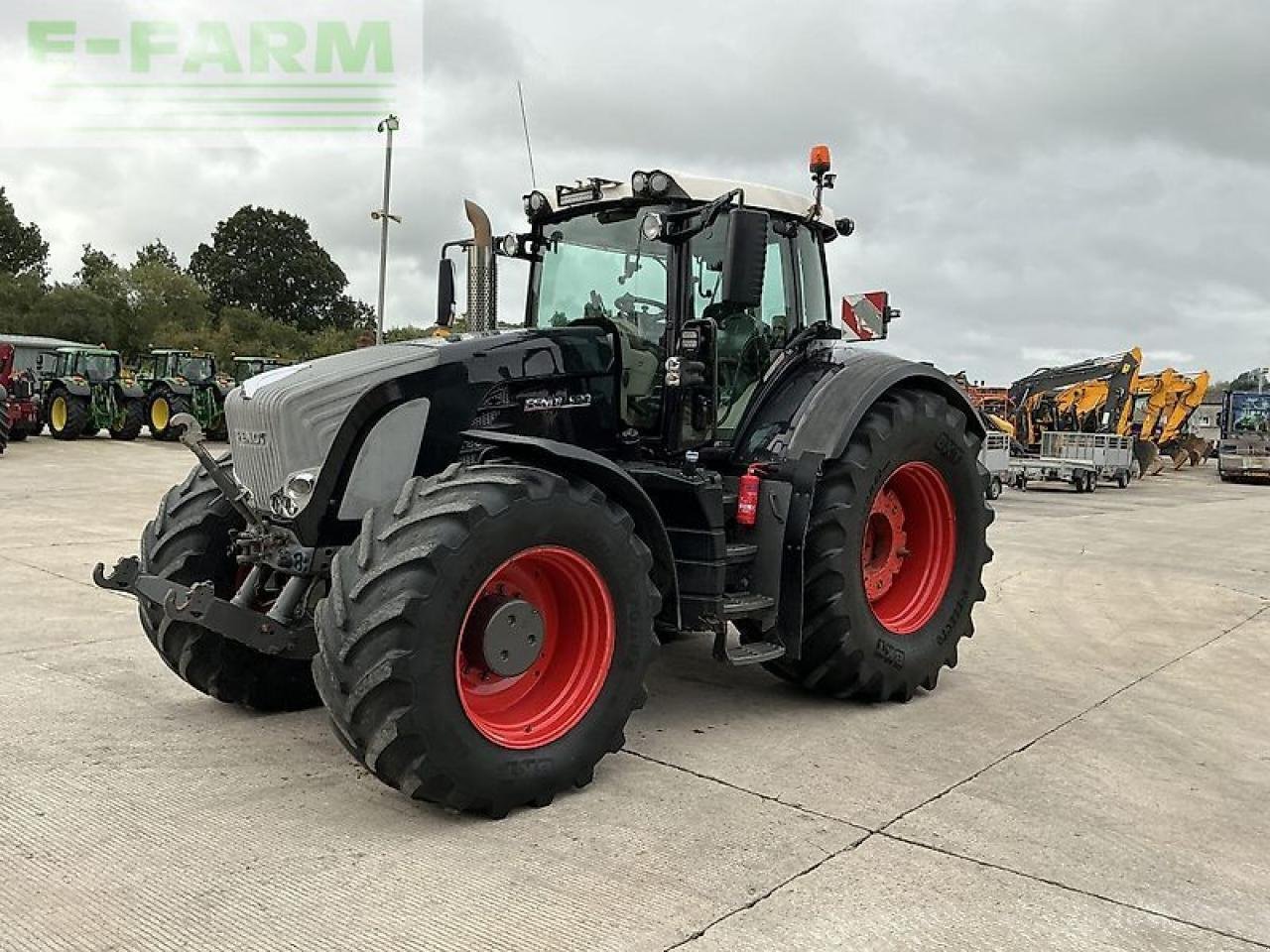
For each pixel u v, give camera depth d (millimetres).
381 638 3043
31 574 7117
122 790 3445
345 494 3660
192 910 2643
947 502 5012
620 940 2539
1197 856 3146
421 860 2969
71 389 20984
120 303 59594
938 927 2650
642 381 4449
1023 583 8398
